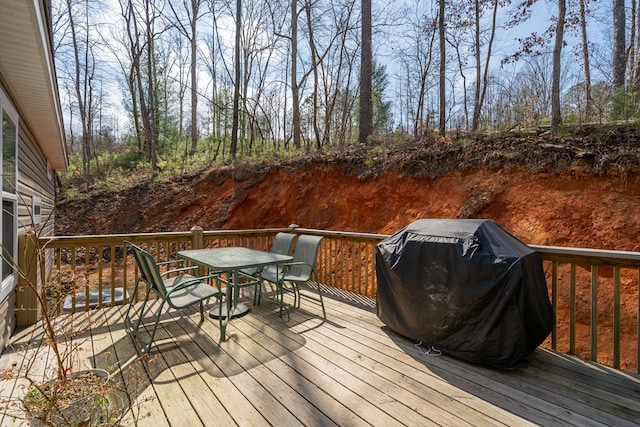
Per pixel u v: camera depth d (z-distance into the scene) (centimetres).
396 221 684
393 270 308
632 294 390
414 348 293
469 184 614
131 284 716
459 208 601
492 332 247
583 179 502
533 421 192
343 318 371
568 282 433
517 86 1161
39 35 268
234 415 198
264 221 924
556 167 531
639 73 718
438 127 885
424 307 286
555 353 281
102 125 2181
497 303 244
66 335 244
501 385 231
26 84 361
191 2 1549
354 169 807
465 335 262
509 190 564
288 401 213
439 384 233
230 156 1251
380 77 1697
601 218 460
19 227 388
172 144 1714
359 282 462
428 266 283
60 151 736
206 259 346
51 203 949
